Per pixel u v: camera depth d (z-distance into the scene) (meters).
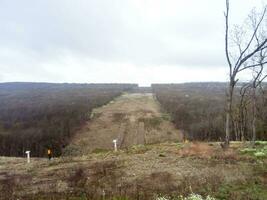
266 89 45.31
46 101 123.62
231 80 29.11
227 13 29.56
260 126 43.75
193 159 24.33
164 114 92.00
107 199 15.08
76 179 21.17
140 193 15.70
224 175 18.83
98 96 143.25
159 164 23.64
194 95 139.88
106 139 64.06
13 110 99.31
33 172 25.42
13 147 58.06
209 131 58.91
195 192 15.32
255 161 22.67
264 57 31.52
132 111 99.00
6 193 18.14
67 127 70.06
